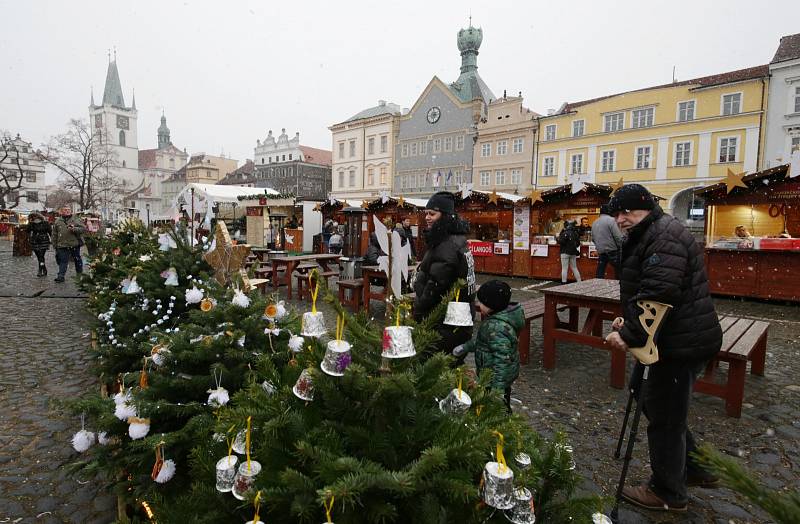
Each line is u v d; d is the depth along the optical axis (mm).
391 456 1372
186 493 1983
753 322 4551
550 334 4895
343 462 1200
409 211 17688
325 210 21578
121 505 2285
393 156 52562
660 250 2199
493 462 1322
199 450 1776
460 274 3055
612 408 3930
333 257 10172
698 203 32500
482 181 43750
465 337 3023
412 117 50625
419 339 1576
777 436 3414
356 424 1477
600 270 9469
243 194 23609
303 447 1257
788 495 831
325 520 1288
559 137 38062
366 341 1635
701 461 903
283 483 1309
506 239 15070
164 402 2191
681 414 2412
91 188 40719
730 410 3727
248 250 3584
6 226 30812
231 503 1558
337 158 59562
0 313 7230
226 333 2512
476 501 1381
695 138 31641
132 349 3449
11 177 33406
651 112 33375
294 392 1496
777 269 9305
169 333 3172
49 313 7273
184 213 5383
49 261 16359
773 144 28906
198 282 3643
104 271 7051
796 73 27859
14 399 3891
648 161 33688
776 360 5316
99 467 2258
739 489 836
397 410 1474
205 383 2375
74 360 4914
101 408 2295
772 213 11266
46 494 2578
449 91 46781
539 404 4004
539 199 13039
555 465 1671
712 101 30828
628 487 2662
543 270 13258
